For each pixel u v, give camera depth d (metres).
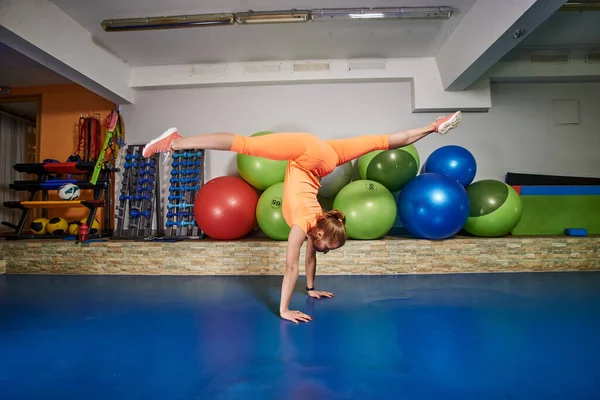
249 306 2.68
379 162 4.01
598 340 2.01
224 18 3.66
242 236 4.21
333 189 4.18
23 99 5.54
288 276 2.33
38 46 3.39
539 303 2.70
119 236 4.53
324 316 2.43
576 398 1.42
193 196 4.64
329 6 3.59
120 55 4.61
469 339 2.02
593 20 4.00
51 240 4.16
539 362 1.74
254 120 5.02
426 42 4.34
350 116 4.95
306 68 4.80
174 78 4.92
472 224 3.85
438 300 2.79
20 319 2.44
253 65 4.85
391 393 1.46
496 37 3.31
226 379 1.58
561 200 4.49
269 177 4.18
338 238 2.26
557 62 4.75
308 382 1.55
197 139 2.15
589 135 5.00
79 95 5.37
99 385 1.54
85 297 2.98
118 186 5.14
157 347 1.95
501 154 4.98
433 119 4.93
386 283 3.34
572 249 3.80
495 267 3.77
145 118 5.12
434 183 3.57
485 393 1.46
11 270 4.04
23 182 4.58
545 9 2.83
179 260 3.87
